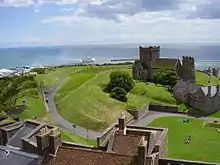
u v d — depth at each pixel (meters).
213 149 72.75
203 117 106.81
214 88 118.06
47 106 115.62
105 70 192.88
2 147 35.47
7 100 125.06
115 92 115.94
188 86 122.94
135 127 45.16
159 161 37.81
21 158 31.14
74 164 28.27
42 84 150.62
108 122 92.56
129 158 27.39
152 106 116.06
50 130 30.97
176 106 113.19
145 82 149.50
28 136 36.84
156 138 38.84
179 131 88.81
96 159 28.17
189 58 155.12
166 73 147.00
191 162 37.72
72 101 111.88
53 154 29.42
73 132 84.88
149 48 158.00
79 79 154.88
